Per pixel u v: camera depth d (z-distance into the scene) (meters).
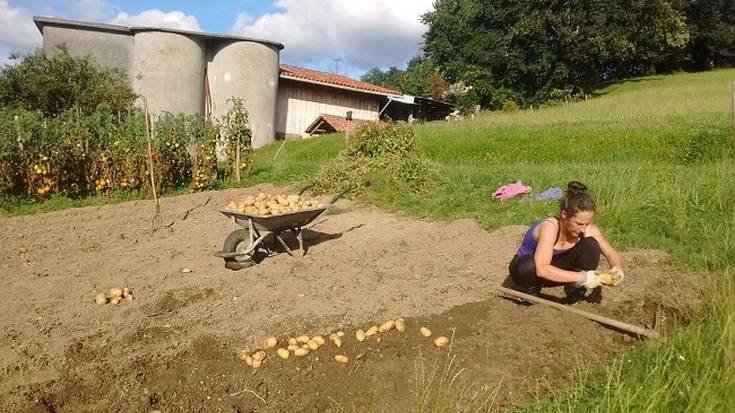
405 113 41.25
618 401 3.76
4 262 8.38
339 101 35.16
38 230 10.28
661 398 3.75
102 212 11.70
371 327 5.45
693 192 8.89
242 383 4.61
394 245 8.67
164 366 4.85
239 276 7.32
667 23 49.47
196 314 6.03
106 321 5.96
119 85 24.69
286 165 17.47
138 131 13.88
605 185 9.62
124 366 4.82
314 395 4.41
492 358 4.81
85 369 4.81
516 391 4.30
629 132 16.27
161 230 10.54
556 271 5.03
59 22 27.16
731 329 4.20
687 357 4.22
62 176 13.27
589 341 5.05
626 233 8.05
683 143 14.64
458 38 50.94
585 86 47.50
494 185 11.84
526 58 46.19
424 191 12.20
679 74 55.53
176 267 8.03
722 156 13.25
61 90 23.39
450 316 5.68
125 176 13.75
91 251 9.05
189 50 27.77
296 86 33.56
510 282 6.11
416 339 5.23
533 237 5.35
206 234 10.19
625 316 5.55
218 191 14.11
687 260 6.83
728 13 62.19
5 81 23.20
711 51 62.38
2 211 12.00
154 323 5.85
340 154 14.12
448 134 19.97
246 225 8.00
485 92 47.31
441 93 61.00
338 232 10.09
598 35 43.56
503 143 17.50
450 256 7.74
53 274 7.73
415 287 6.52
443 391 4.27
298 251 8.73
